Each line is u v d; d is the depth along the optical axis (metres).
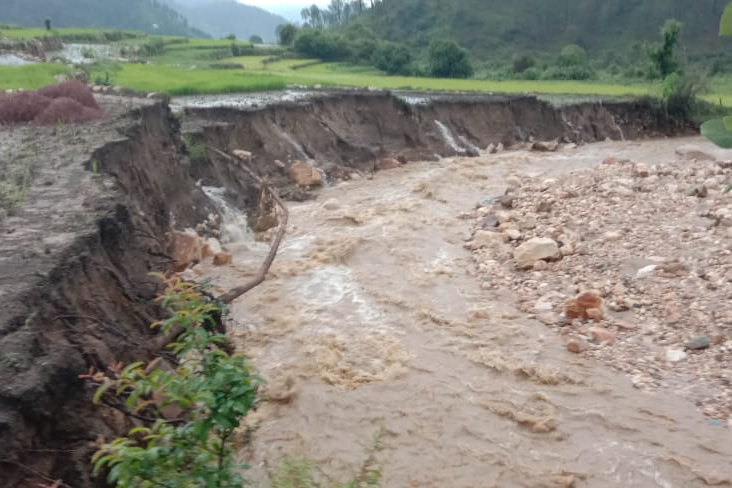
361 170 23.08
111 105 16.23
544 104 30.16
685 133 32.34
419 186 20.56
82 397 5.80
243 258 14.59
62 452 5.27
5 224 8.45
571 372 9.82
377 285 13.16
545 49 69.00
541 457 8.02
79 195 9.75
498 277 13.50
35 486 4.78
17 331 5.89
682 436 8.30
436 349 10.62
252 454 8.04
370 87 31.20
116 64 30.47
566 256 14.07
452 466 7.88
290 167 20.73
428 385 9.54
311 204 19.06
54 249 7.56
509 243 15.32
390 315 11.84
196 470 3.98
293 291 12.88
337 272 13.85
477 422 8.71
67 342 6.26
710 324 10.89
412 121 26.38
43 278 6.79
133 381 4.38
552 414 8.80
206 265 13.91
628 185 18.77
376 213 17.91
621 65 53.19
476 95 30.59
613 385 9.45
